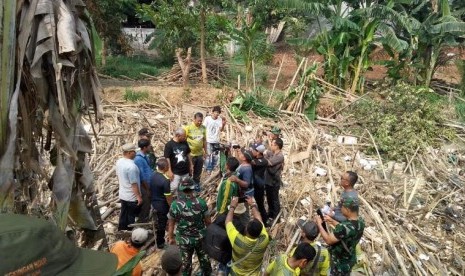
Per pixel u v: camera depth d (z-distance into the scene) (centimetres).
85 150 344
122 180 666
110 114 1228
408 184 983
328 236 523
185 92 1404
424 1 1466
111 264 188
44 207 326
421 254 724
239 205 619
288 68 1975
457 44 1473
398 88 1262
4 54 241
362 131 1246
